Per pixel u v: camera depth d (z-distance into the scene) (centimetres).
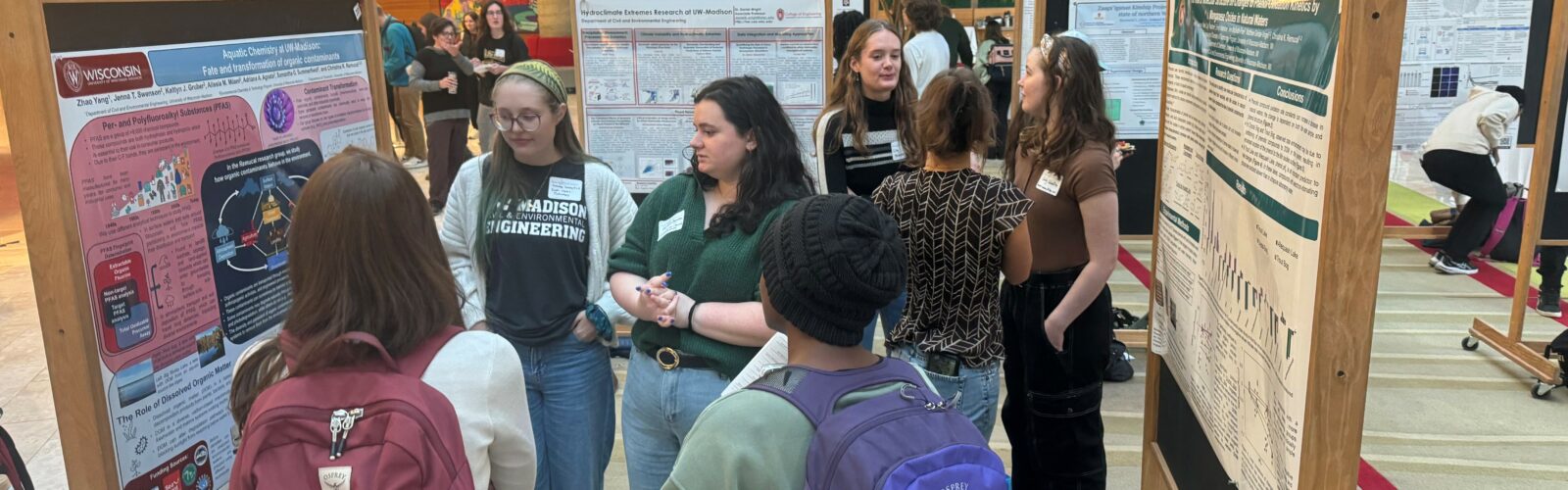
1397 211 698
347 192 128
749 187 204
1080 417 252
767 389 118
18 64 150
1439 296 530
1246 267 170
